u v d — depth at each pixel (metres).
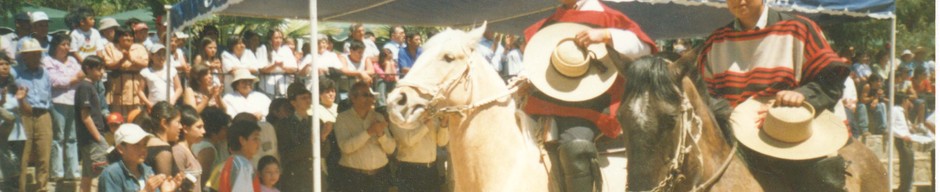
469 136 5.00
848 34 16.38
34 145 8.79
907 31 17.12
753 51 4.78
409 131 8.34
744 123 4.53
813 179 4.43
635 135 4.00
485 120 5.00
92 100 8.60
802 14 10.03
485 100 4.99
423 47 5.11
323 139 8.49
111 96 9.41
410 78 4.93
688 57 4.14
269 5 8.87
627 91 4.11
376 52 12.97
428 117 4.99
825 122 4.52
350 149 8.27
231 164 6.86
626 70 4.27
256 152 7.23
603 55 5.40
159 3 14.82
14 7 13.16
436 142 8.75
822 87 4.54
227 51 10.61
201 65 9.16
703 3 8.08
